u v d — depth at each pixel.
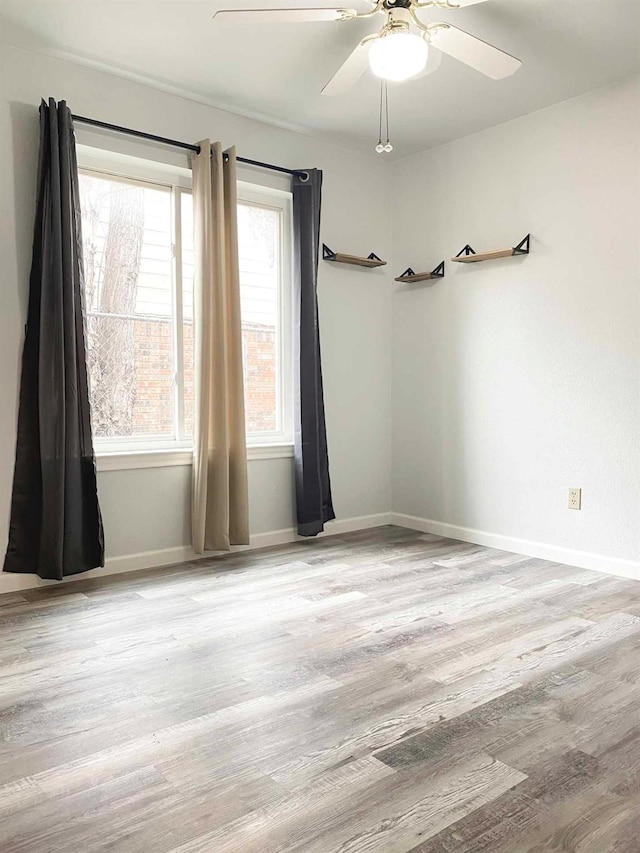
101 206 3.60
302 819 1.55
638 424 3.45
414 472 4.67
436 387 4.48
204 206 3.66
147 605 3.05
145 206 3.73
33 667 2.40
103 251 3.60
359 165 4.53
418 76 2.67
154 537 3.69
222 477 3.76
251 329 4.18
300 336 4.16
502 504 4.10
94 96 3.39
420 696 2.17
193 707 2.10
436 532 4.52
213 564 3.74
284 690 2.22
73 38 3.08
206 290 3.66
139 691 2.21
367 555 3.95
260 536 4.15
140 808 1.60
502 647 2.57
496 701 2.13
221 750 1.85
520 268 3.95
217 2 2.76
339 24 2.91
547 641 2.62
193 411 3.74
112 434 3.66
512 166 3.97
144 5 2.80
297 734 1.94
